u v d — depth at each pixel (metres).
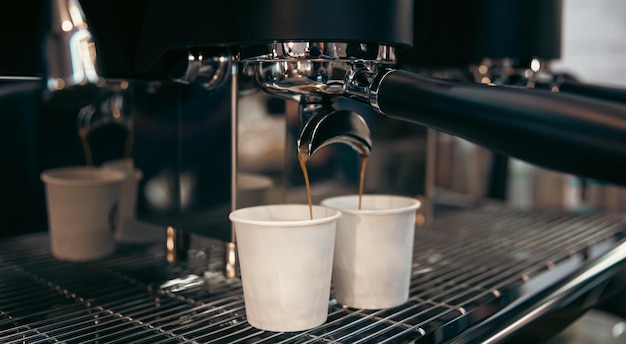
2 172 0.77
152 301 0.60
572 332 0.82
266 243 0.50
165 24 0.55
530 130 0.41
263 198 0.66
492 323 0.55
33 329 0.52
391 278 0.57
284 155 0.68
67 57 0.49
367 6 0.48
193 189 0.68
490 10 0.84
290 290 0.50
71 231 0.75
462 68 0.91
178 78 0.58
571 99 0.41
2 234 0.77
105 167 0.84
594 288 0.72
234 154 0.63
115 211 0.78
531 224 0.97
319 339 0.49
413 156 0.95
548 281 0.67
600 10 1.40
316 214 0.56
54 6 0.49
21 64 0.56
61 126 0.81
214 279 0.65
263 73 0.52
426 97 0.46
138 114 0.74
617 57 1.39
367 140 0.58
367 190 0.92
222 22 0.51
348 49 0.49
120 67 0.59
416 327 0.51
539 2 0.84
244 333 0.51
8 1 0.54
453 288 0.63
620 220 1.00
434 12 0.85
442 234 0.89
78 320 0.55
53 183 0.74
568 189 1.26
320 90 0.51
